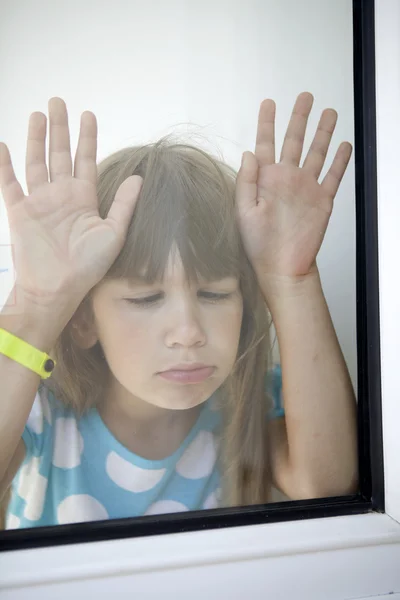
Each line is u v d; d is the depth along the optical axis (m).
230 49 0.80
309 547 0.75
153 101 0.78
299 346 0.85
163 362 0.82
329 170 0.84
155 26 0.78
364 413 0.84
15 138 0.75
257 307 0.84
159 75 0.78
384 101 0.80
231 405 0.85
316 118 0.82
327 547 0.76
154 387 0.82
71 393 0.79
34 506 0.78
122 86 0.77
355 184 0.84
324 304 0.85
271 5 0.80
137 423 0.82
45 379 0.78
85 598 0.70
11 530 0.75
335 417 0.85
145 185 0.79
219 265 0.82
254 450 0.85
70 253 0.78
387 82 0.79
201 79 0.79
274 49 0.81
